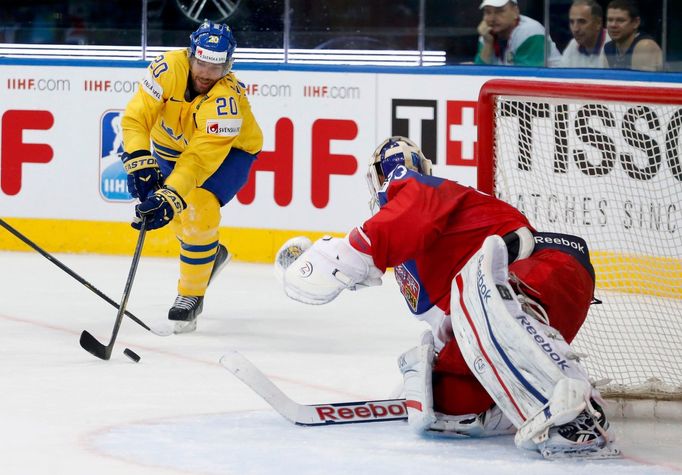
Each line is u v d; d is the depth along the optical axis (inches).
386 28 773.9
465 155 743.1
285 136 761.6
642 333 473.1
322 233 760.3
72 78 781.3
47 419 355.6
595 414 305.6
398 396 374.0
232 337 524.4
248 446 322.0
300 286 335.9
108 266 739.4
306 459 308.3
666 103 403.9
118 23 797.2
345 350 498.0
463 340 320.2
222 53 500.4
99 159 782.5
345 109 753.6
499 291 314.3
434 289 343.9
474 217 343.0
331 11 778.2
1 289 645.3
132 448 319.6
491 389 315.0
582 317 342.0
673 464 313.0
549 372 302.8
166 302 614.5
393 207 331.9
